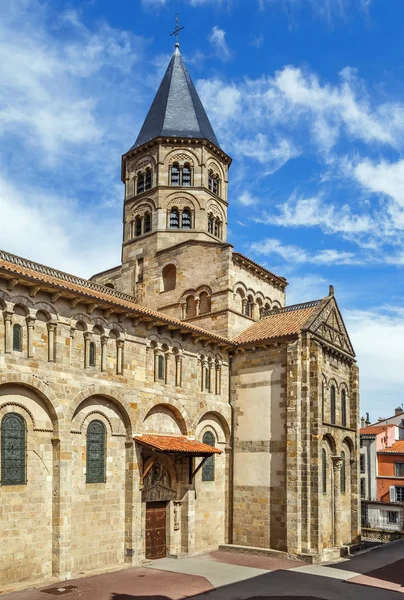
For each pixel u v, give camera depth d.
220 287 43.28
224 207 51.38
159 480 34.28
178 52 56.31
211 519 37.75
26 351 26.67
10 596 23.75
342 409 43.16
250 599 25.11
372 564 34.91
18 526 25.41
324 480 38.47
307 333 37.81
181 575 29.16
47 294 27.89
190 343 37.44
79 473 28.70
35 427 26.73
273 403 38.31
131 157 51.50
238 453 39.44
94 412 30.08
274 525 36.50
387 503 60.69
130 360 32.31
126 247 50.47
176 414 35.66
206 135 51.03
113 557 30.00
